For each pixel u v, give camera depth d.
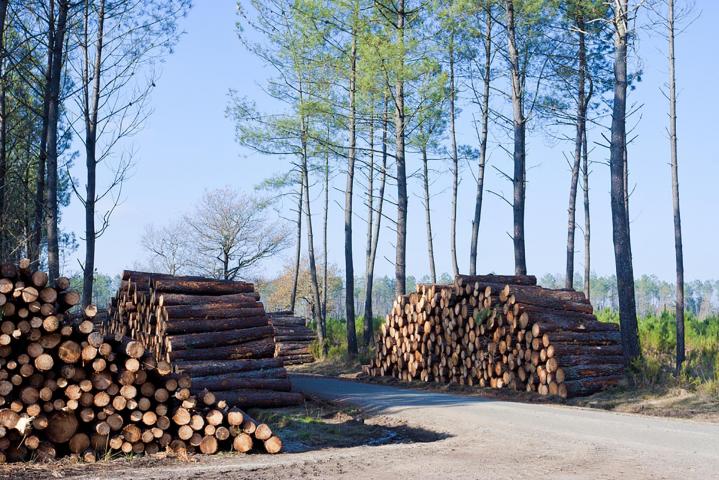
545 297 17.44
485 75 26.94
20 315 8.41
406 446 9.55
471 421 11.38
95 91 16.64
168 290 14.66
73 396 8.52
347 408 13.73
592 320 17.47
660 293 115.12
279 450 9.16
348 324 25.23
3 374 8.30
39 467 7.97
